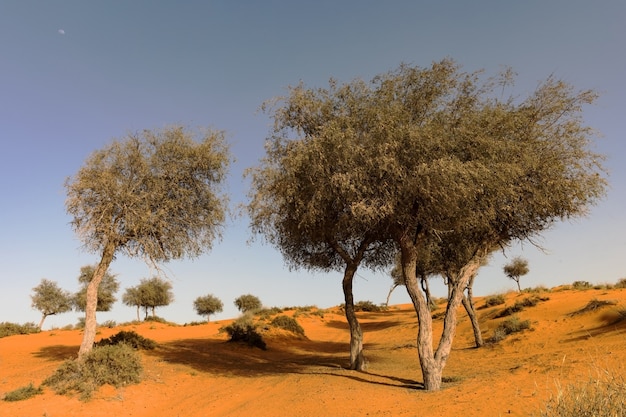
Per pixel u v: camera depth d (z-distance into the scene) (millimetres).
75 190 16672
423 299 13117
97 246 17016
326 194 13047
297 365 19891
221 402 12578
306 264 20781
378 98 13383
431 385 12164
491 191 12422
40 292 44281
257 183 14492
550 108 12930
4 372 17016
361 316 56844
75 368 13953
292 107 14289
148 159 17797
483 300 42000
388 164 11898
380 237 17422
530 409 7922
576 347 16578
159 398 13297
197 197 18891
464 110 13141
